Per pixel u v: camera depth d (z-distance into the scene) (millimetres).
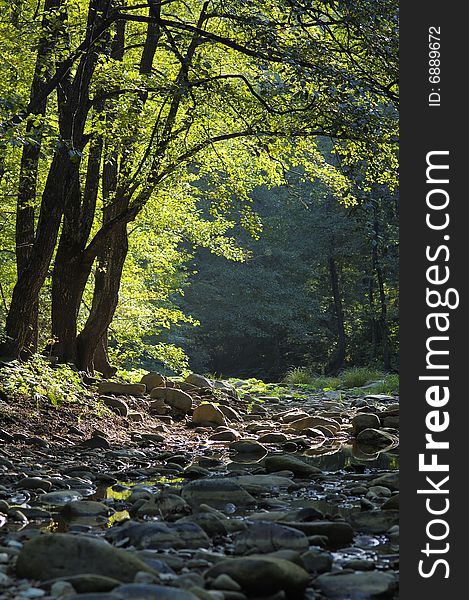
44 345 13883
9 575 4094
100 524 5680
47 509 6250
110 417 11914
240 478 7438
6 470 7836
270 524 4969
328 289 42094
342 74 10867
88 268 13719
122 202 14102
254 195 41562
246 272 41281
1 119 8641
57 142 8852
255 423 13539
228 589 3887
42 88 11727
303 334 41000
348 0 10938
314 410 16609
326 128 11977
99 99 12078
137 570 4051
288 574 4000
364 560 4656
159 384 15750
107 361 15727
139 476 8094
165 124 12805
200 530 5109
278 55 11062
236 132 14297
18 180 12086
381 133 11906
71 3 12492
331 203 38000
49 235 11461
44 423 10414
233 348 46594
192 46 12938
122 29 13719
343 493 7059
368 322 39406
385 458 9812
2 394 10609
